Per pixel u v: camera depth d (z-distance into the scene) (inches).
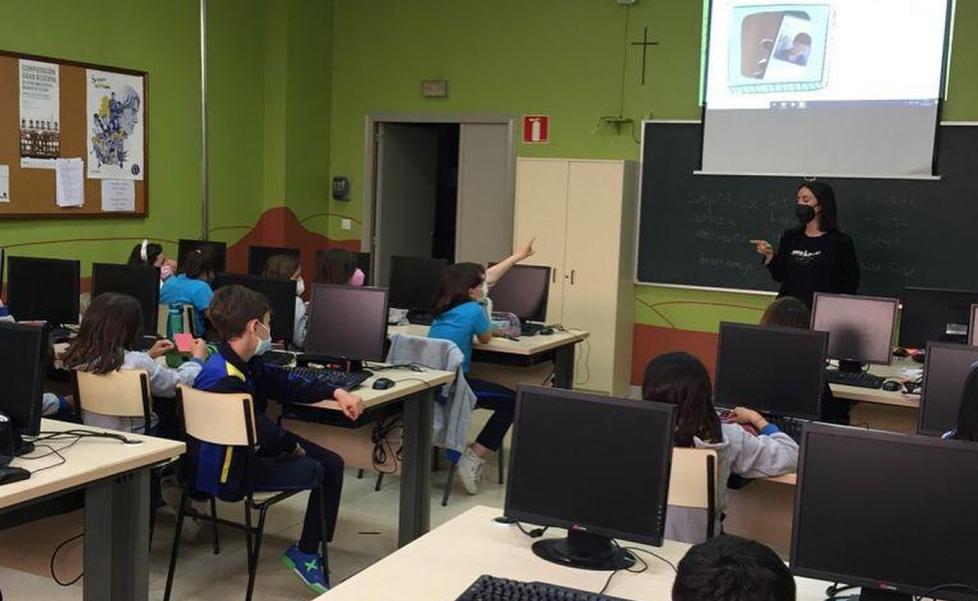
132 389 126.6
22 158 231.1
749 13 258.7
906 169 244.1
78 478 94.4
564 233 273.0
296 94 312.2
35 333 96.7
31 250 236.4
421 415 150.3
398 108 316.2
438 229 355.9
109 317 128.0
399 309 236.7
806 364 136.5
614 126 280.5
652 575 80.9
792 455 107.8
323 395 134.3
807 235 214.4
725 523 129.0
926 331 186.1
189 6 280.4
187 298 204.5
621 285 270.1
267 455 130.1
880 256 248.4
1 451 96.3
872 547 72.5
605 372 270.5
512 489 85.5
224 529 159.2
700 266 270.1
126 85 260.1
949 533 70.9
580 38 283.6
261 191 314.3
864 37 246.2
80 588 126.4
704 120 266.1
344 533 160.6
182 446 107.6
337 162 329.1
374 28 317.4
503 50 296.0
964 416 85.9
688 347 274.5
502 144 301.1
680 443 99.2
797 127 255.3
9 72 226.2
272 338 177.0
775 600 51.9
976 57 235.9
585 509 82.7
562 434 84.2
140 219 269.3
